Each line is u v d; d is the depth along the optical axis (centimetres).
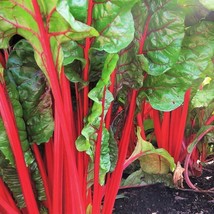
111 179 103
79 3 73
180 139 125
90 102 91
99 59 86
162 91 99
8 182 94
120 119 105
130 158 108
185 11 102
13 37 97
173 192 129
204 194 129
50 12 70
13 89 89
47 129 92
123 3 73
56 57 77
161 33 92
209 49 101
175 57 92
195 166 139
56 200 92
